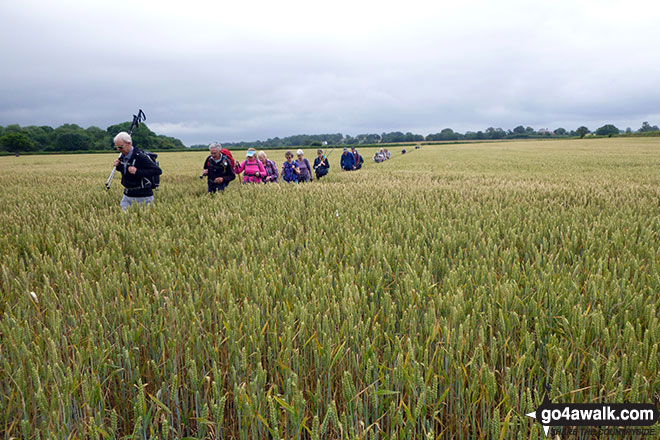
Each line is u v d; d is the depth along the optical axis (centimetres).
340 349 209
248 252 429
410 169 2320
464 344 214
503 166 2511
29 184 1528
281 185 1120
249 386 202
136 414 184
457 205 702
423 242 444
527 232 463
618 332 228
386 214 601
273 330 244
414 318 241
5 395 207
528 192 924
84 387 192
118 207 733
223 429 213
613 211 635
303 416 191
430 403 191
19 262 376
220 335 246
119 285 302
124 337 230
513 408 190
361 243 425
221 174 983
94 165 3431
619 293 268
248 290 289
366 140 18038
